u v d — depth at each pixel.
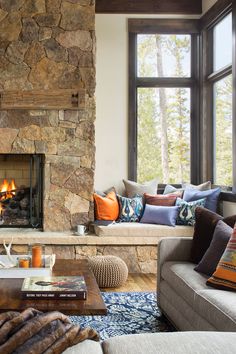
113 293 3.63
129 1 5.45
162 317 3.01
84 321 2.91
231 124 4.74
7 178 4.94
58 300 2.05
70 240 4.41
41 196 4.81
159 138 5.54
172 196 4.90
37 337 1.00
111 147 5.40
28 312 1.08
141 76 5.53
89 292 2.22
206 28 5.35
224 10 4.68
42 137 4.64
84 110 4.68
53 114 4.65
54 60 4.64
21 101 4.55
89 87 4.66
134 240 4.47
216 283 2.30
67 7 4.68
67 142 4.66
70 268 2.80
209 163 5.39
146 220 4.73
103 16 5.43
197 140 5.50
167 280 2.84
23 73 4.61
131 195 5.16
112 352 1.07
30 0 4.65
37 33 4.64
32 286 2.12
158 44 5.54
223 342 1.11
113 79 5.42
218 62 5.20
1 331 0.98
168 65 5.54
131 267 4.50
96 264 3.74
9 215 4.86
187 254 3.07
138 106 5.53
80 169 4.69
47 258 2.73
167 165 5.52
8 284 2.34
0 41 4.61
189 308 2.37
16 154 4.82
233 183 4.44
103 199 4.73
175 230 4.51
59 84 4.64
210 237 2.88
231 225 2.80
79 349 1.03
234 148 4.41
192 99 5.53
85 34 4.68
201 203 4.67
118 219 4.86
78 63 4.67
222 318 1.88
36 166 4.82
